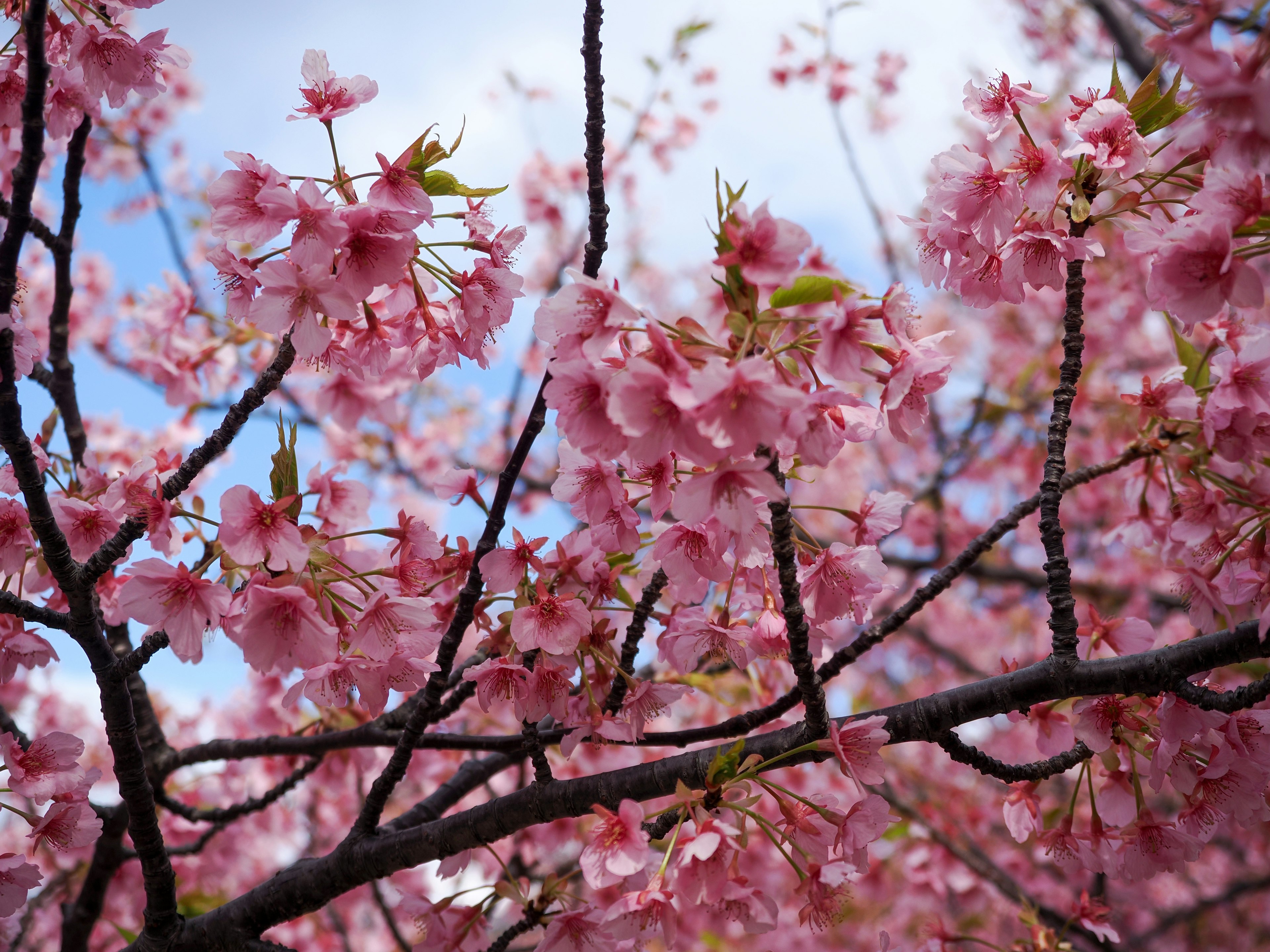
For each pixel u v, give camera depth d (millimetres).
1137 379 2324
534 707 832
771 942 1842
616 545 828
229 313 836
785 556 792
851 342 768
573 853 1346
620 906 765
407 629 818
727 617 844
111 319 1614
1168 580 2088
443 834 857
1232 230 801
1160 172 853
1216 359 868
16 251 806
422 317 871
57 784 843
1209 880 2379
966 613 2729
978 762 843
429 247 851
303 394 1755
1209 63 735
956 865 1384
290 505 801
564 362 775
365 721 1073
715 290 781
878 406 800
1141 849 851
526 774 1194
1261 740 829
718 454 755
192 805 1262
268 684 1144
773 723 1055
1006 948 1019
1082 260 853
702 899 771
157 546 862
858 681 2668
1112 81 842
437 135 815
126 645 1016
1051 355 2061
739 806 791
